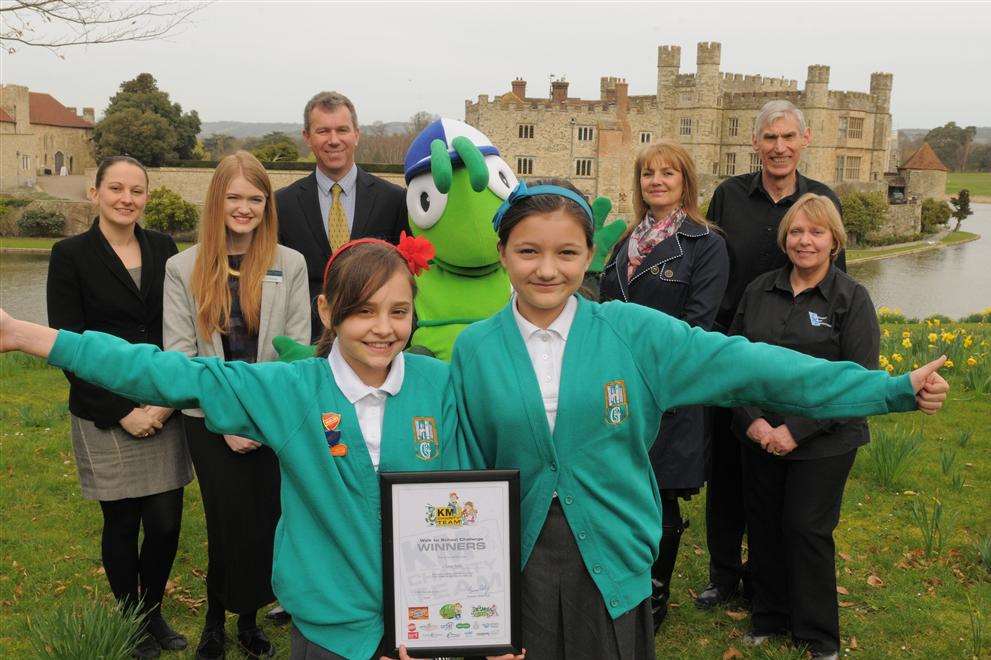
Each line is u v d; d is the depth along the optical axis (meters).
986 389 8.66
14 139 66.88
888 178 74.50
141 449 3.95
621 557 2.65
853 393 2.51
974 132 157.00
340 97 4.90
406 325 2.61
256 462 3.82
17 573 5.01
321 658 2.60
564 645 2.67
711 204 4.91
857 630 4.39
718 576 4.73
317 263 4.91
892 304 31.03
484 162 4.01
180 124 69.44
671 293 4.21
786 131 4.50
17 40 8.60
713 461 4.66
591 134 59.66
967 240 63.38
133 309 4.02
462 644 2.53
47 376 10.25
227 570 3.84
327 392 2.64
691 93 69.12
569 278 2.58
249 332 3.93
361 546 2.58
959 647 4.21
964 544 5.32
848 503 6.00
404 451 2.62
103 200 3.95
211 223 3.79
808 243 3.87
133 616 3.89
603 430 2.61
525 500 2.65
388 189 5.05
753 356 2.55
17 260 41.75
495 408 2.63
